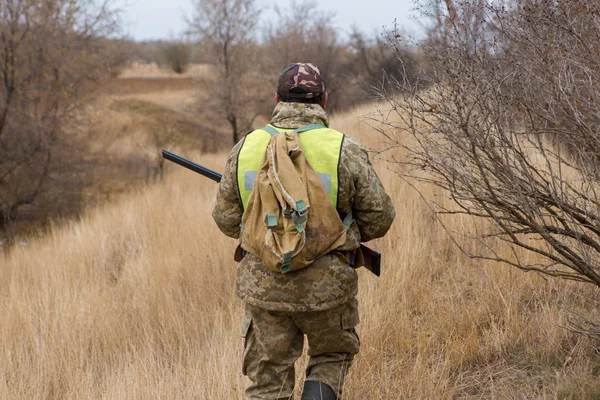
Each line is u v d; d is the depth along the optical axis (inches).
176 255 268.4
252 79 1032.8
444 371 142.3
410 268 193.0
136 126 1065.5
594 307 149.3
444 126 122.0
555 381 130.4
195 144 1067.9
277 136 107.0
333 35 986.7
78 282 284.7
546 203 126.0
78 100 705.0
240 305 214.4
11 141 655.8
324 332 110.0
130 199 536.1
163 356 192.9
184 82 1610.5
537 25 117.3
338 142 107.4
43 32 654.5
